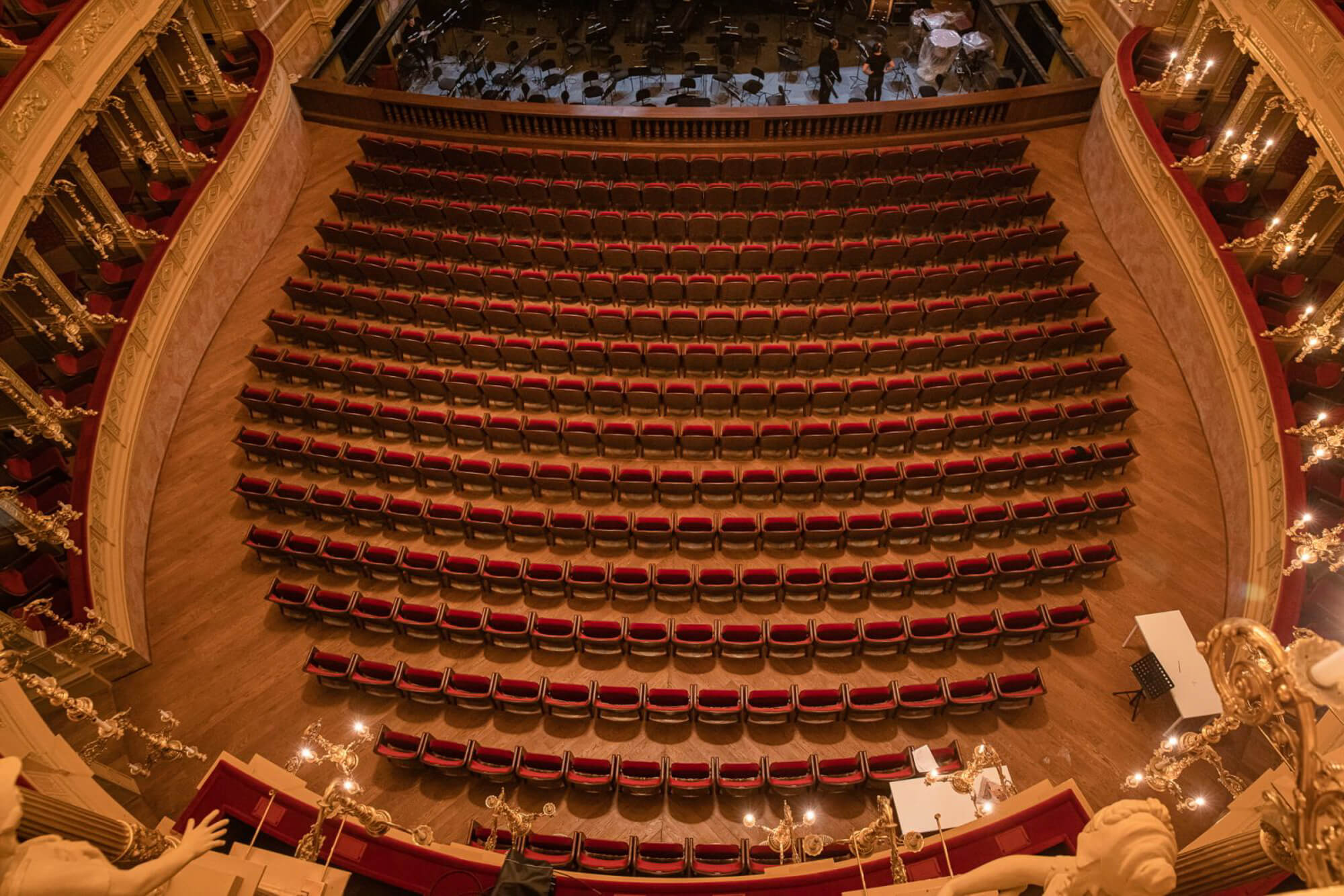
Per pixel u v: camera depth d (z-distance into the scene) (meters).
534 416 12.59
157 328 12.22
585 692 9.58
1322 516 9.70
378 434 12.30
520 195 15.34
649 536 11.03
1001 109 16.12
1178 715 9.55
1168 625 9.53
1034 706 9.73
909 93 19.75
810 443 11.82
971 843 7.73
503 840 8.59
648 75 19.59
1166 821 3.09
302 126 16.72
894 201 15.12
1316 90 10.48
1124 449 11.38
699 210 15.26
